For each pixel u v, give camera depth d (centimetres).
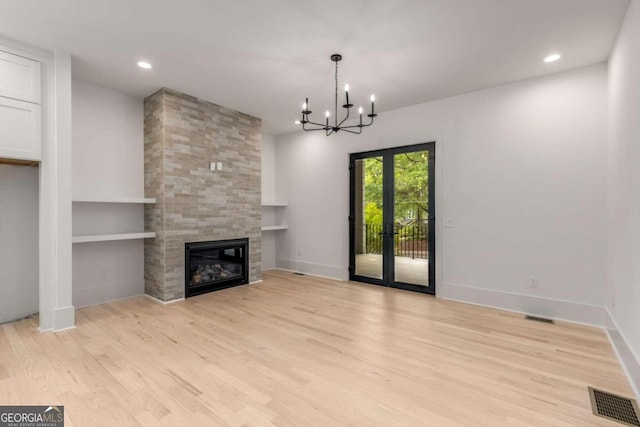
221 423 175
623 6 233
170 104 399
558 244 346
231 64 329
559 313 345
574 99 337
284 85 384
